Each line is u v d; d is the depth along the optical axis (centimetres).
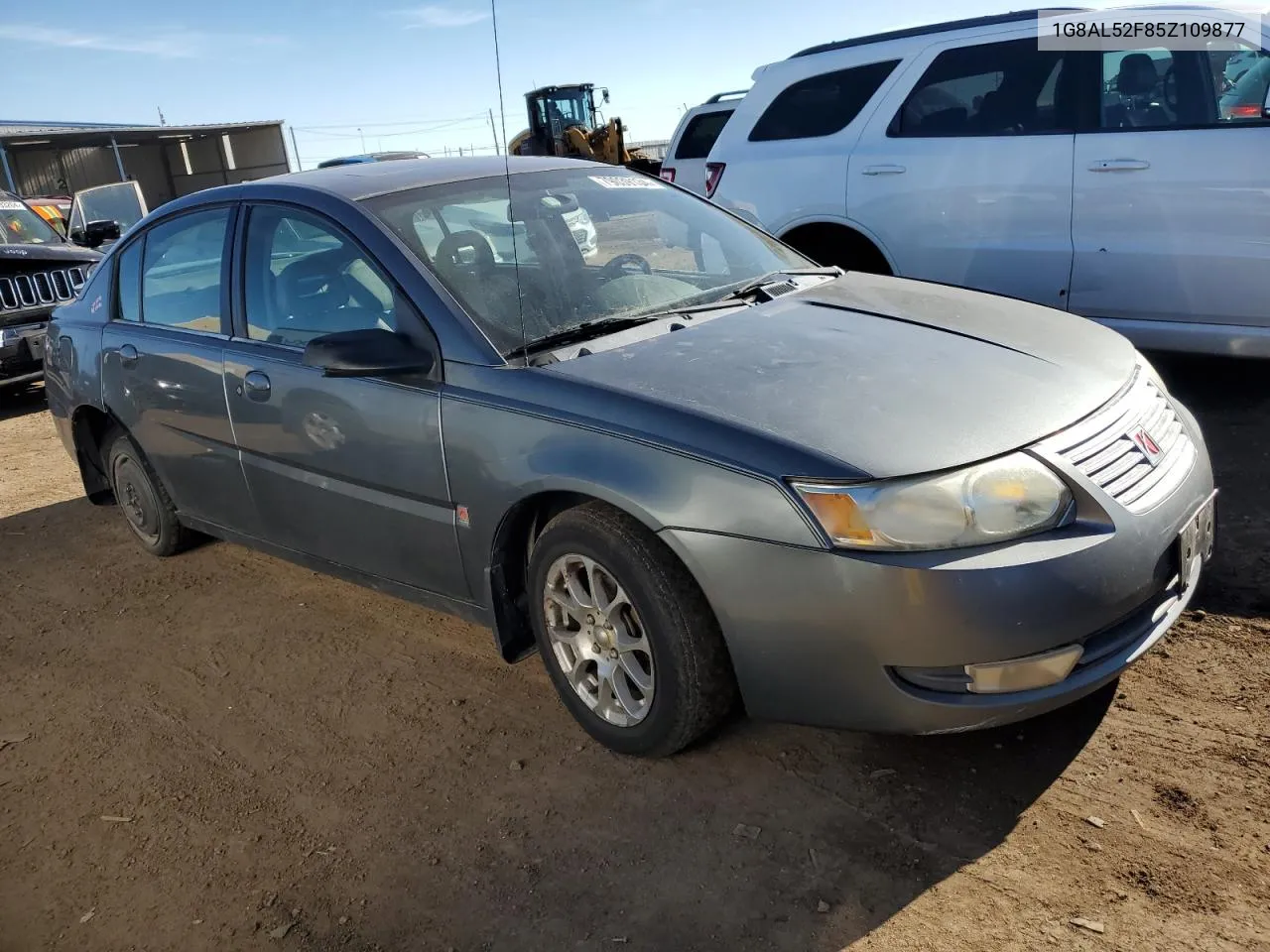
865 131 593
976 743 282
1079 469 248
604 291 341
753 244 405
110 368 443
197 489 421
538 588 299
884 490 234
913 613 231
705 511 249
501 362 297
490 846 264
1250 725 276
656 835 260
